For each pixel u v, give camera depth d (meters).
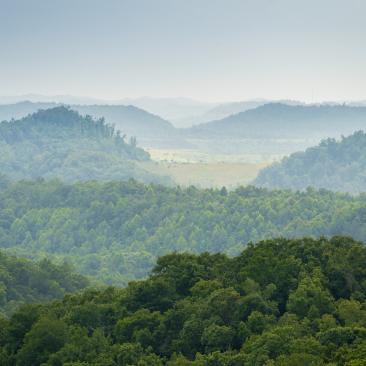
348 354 188.88
